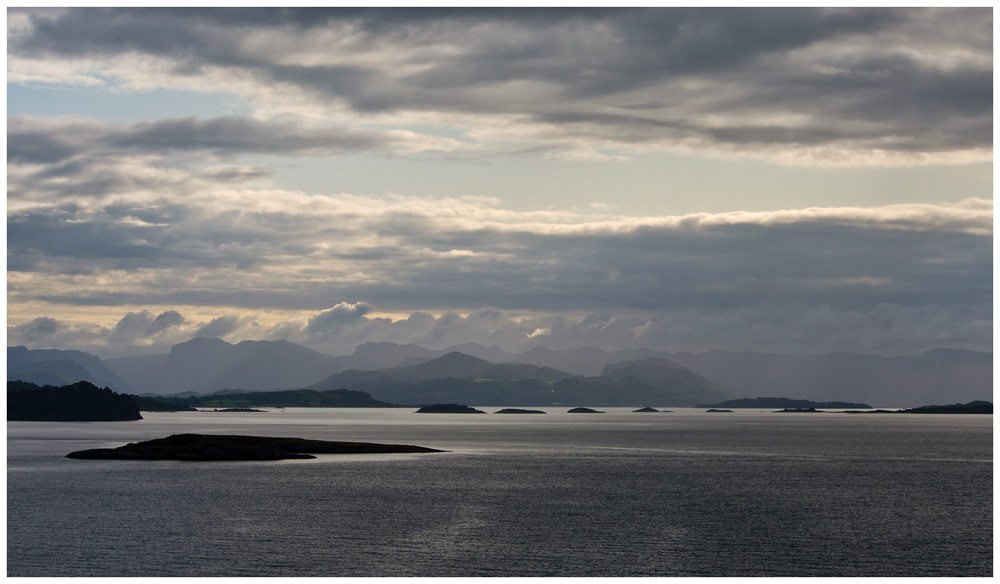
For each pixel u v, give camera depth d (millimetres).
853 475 130625
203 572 64125
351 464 143125
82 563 66750
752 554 71125
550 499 99188
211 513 87500
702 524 83438
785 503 97375
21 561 67250
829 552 72000
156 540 74625
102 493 101875
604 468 141125
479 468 138250
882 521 85750
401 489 107375
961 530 81375
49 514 86750
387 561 67625
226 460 147625
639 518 86438
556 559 68812
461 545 73312
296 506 92438
